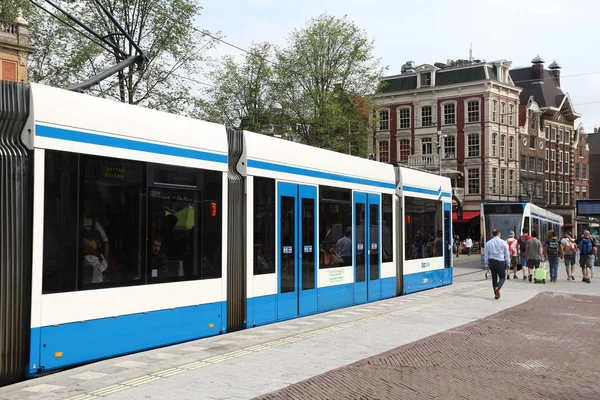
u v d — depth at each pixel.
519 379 8.55
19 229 7.69
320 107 42.00
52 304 8.01
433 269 21.03
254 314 11.98
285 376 8.20
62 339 8.12
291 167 13.22
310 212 13.91
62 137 8.26
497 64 68.31
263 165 12.29
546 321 14.08
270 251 12.48
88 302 8.49
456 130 67.56
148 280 9.49
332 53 43.00
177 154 10.14
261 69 42.25
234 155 11.68
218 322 10.99
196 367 8.62
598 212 38.12
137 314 9.27
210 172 10.84
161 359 9.05
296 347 10.23
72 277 8.28
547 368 9.30
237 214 11.59
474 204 66.75
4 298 7.50
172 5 31.17
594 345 11.27
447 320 13.72
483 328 12.69
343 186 15.35
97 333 8.62
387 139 71.06
